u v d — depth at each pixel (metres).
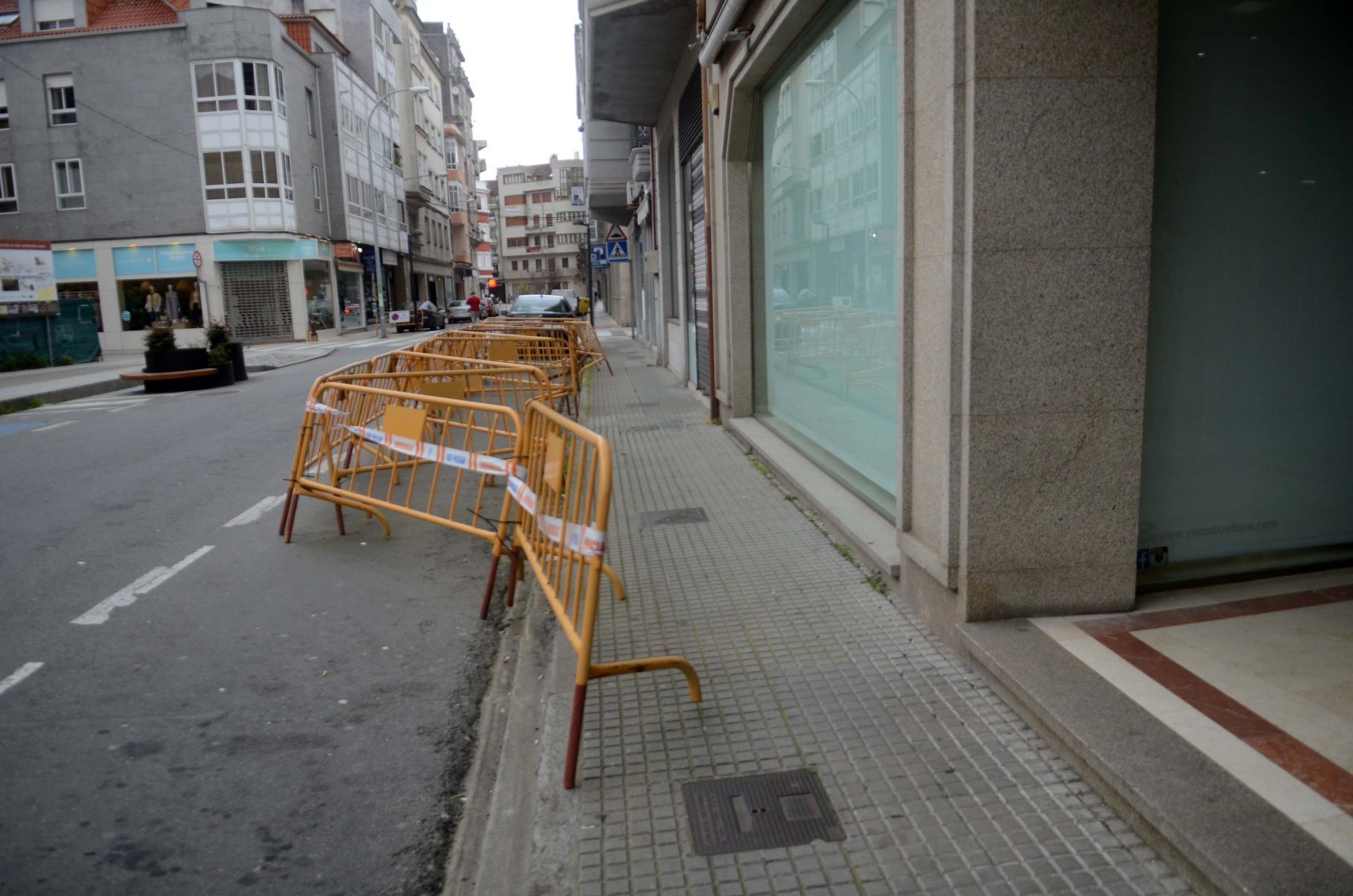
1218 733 2.85
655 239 22.36
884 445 5.64
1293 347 3.99
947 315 3.64
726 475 7.74
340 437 6.86
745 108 8.97
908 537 4.32
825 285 6.88
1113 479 3.68
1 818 3.12
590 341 19.98
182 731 3.74
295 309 40.00
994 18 3.38
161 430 12.39
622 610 4.68
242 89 37.94
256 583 5.62
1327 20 3.81
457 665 4.39
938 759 3.10
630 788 3.06
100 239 38.78
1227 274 3.87
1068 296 3.54
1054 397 3.60
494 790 3.24
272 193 38.97
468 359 8.73
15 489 8.62
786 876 2.57
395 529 6.85
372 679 4.23
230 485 8.55
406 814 3.14
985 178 3.45
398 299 60.12
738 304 9.66
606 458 3.21
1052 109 3.44
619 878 2.60
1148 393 3.88
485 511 7.24
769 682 3.75
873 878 2.54
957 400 3.66
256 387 18.36
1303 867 2.24
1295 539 4.12
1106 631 3.61
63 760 3.51
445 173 78.25
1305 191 3.89
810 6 6.41
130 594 5.43
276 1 50.59
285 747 3.60
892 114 5.29
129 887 2.75
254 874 2.81
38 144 38.50
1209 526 4.04
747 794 2.97
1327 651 3.36
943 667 3.78
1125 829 2.69
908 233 4.10
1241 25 3.73
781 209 8.24
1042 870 2.53
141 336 38.62
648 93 16.06
